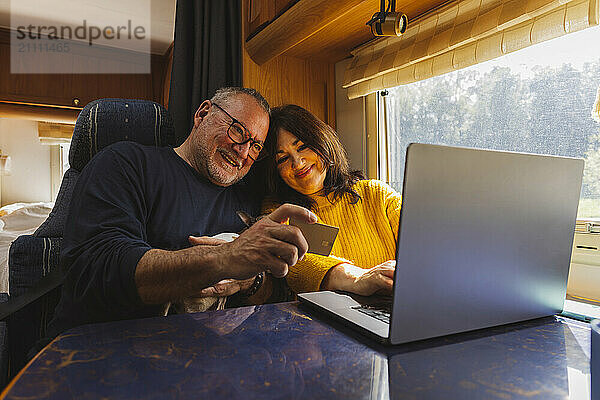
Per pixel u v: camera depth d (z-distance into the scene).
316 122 1.39
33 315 1.21
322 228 0.91
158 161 1.29
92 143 1.39
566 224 0.70
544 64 1.20
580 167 0.69
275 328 0.63
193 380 0.43
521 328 0.65
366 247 1.39
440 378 0.45
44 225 1.34
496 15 1.17
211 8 1.80
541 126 1.21
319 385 0.43
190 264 0.83
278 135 1.39
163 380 0.43
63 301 1.03
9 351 1.18
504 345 0.57
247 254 0.80
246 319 0.68
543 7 1.05
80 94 3.31
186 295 0.88
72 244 1.01
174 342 0.55
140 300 0.89
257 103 1.34
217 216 1.35
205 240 1.09
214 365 0.48
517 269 0.65
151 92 3.59
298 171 1.37
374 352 0.54
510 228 0.63
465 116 1.43
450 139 1.49
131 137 1.42
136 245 0.94
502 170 0.60
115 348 0.53
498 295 0.64
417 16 1.49
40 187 3.32
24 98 3.14
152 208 1.23
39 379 0.42
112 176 1.15
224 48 1.78
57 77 3.24
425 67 1.44
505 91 1.30
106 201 1.08
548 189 0.66
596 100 1.03
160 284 0.86
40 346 1.04
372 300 0.83
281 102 1.85
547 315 0.70
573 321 0.70
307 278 1.09
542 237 0.67
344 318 0.66
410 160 0.52
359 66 1.71
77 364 0.47
